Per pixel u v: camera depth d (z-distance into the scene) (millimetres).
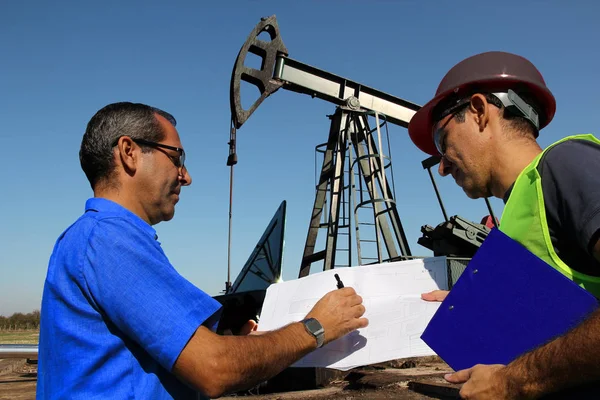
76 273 1565
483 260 1536
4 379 7168
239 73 9617
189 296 1573
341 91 11242
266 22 10102
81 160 1857
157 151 1857
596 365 1171
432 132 1923
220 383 1522
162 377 1596
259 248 7117
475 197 1773
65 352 1545
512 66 1669
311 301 2324
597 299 1283
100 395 1495
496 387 1367
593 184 1266
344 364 1983
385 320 2064
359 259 10492
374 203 10945
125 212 1715
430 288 2189
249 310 3703
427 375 5438
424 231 9438
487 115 1656
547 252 1396
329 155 11836
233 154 8375
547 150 1438
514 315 1436
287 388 5418
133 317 1507
